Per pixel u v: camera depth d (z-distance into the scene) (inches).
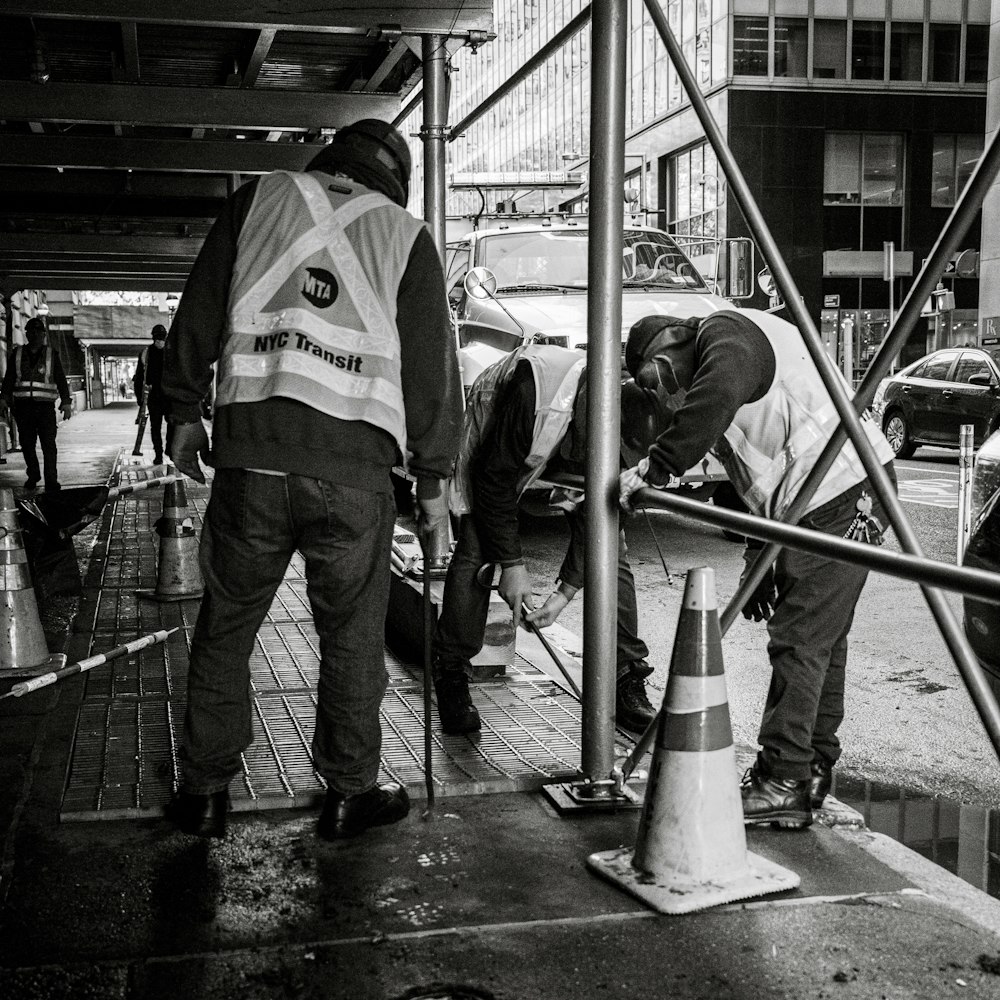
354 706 120.0
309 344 113.3
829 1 1507.1
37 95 319.0
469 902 105.0
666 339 133.3
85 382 2118.6
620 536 167.3
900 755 172.2
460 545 162.6
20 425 513.3
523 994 88.8
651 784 108.3
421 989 89.6
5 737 156.7
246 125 330.6
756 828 126.8
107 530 383.6
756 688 208.5
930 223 1566.2
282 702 176.1
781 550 126.5
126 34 270.8
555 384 150.7
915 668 223.8
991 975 91.7
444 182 253.0
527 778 138.3
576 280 398.3
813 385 129.4
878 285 1563.7
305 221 117.3
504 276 398.3
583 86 1861.5
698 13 1542.8
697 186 1585.9
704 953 95.0
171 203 550.3
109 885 109.3
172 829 124.0
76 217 546.3
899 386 737.6
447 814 128.8
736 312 131.1
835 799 142.2
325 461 113.2
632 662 170.2
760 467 130.7
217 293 119.0
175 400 122.4
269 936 98.7
